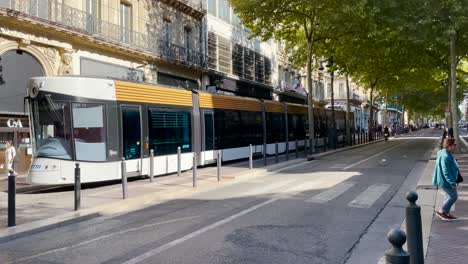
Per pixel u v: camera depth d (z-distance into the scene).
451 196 8.30
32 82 13.99
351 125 45.03
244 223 8.55
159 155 16.62
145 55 25.98
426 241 6.83
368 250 6.73
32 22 18.88
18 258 6.57
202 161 19.56
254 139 24.70
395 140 50.25
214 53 34.97
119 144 14.72
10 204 8.23
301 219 8.85
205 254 6.53
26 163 20.00
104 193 12.34
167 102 17.38
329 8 26.78
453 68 24.44
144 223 8.82
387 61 35.16
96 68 22.94
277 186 13.66
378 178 15.17
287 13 29.08
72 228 8.57
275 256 6.41
